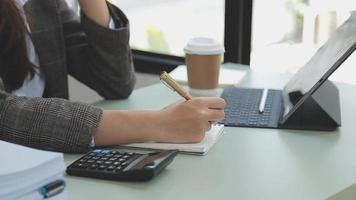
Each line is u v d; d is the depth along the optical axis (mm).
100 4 1423
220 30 2020
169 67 2146
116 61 1422
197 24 2068
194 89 1417
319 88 1185
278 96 1355
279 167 933
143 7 2184
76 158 991
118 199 817
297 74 1382
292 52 1845
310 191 838
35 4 1402
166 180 881
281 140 1069
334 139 1076
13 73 1330
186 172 912
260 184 862
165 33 2160
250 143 1053
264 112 1228
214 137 1056
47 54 1434
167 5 2119
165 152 956
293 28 1848
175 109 1053
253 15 1945
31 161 729
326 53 1247
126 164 915
